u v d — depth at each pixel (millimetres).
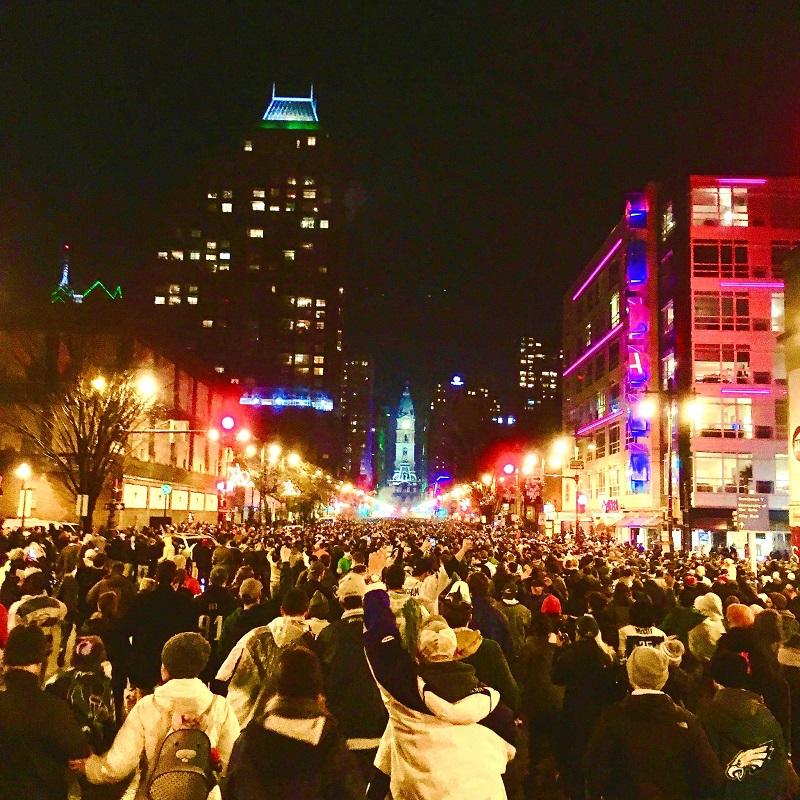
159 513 59312
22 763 4730
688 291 58969
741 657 5957
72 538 25750
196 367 69188
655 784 4902
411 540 33031
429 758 4738
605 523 65938
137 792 4734
